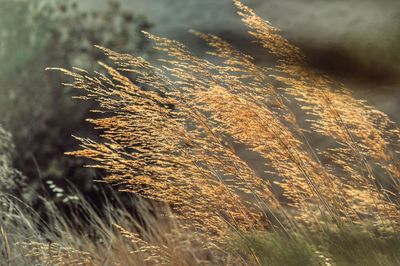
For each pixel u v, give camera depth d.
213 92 4.93
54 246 5.44
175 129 4.87
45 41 7.52
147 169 4.90
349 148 5.42
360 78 10.92
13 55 7.49
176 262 5.13
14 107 7.00
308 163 5.10
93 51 7.24
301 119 9.60
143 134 5.08
